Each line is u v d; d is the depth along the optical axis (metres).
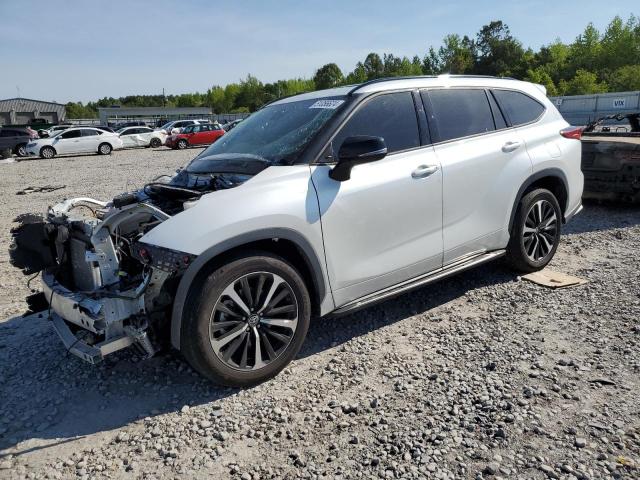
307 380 3.27
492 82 4.59
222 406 3.04
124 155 27.39
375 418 2.83
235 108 122.25
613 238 5.98
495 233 4.41
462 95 4.30
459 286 4.69
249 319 3.12
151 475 2.50
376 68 104.12
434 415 2.81
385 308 4.31
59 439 2.81
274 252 3.35
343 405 2.95
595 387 2.97
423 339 3.72
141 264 3.20
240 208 3.04
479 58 92.75
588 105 34.34
